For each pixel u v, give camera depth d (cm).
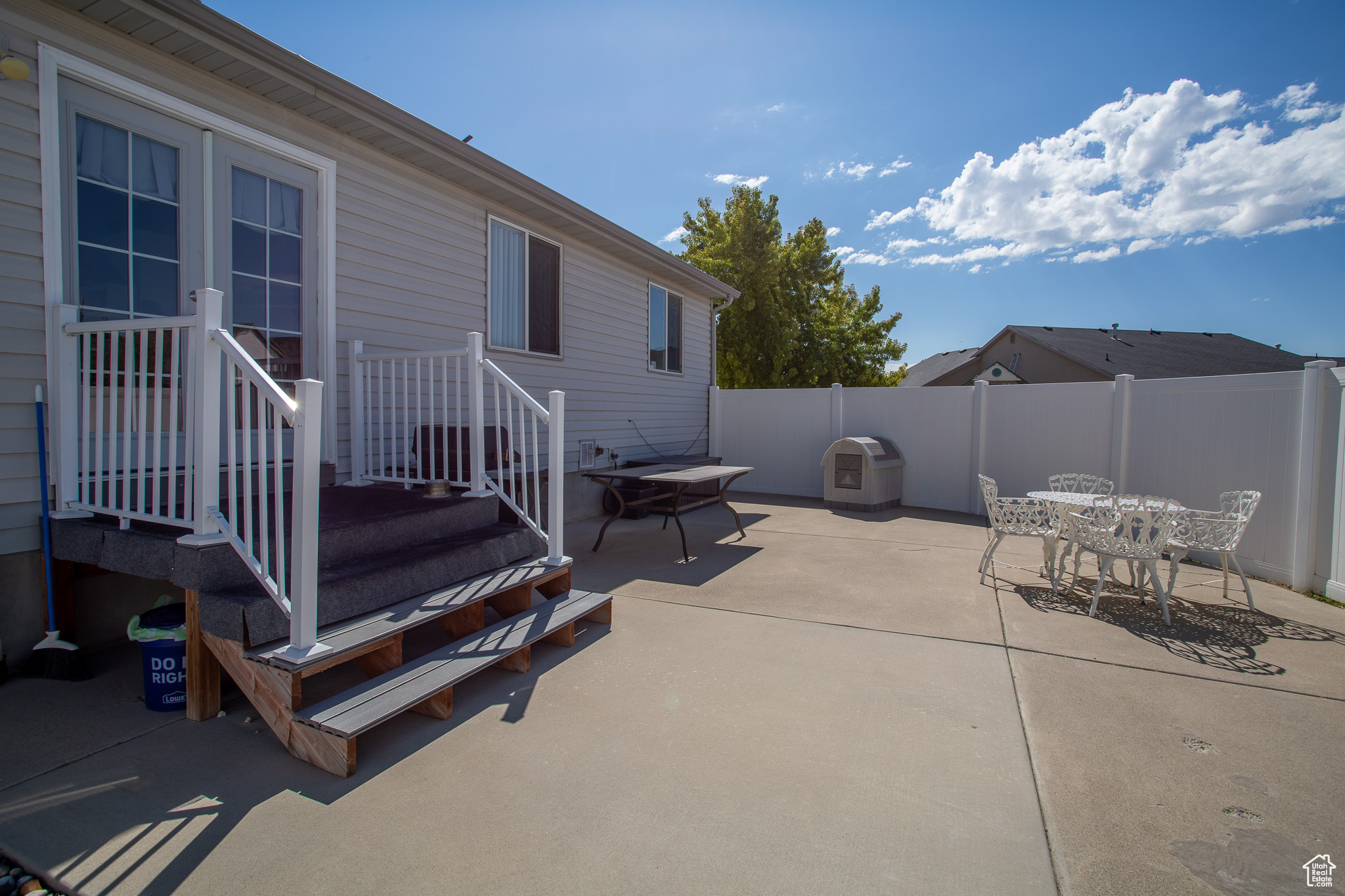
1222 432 558
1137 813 201
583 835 188
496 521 408
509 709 275
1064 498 496
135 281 348
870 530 729
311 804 202
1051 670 323
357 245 475
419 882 166
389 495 405
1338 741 250
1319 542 469
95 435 329
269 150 412
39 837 182
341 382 462
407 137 470
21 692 279
